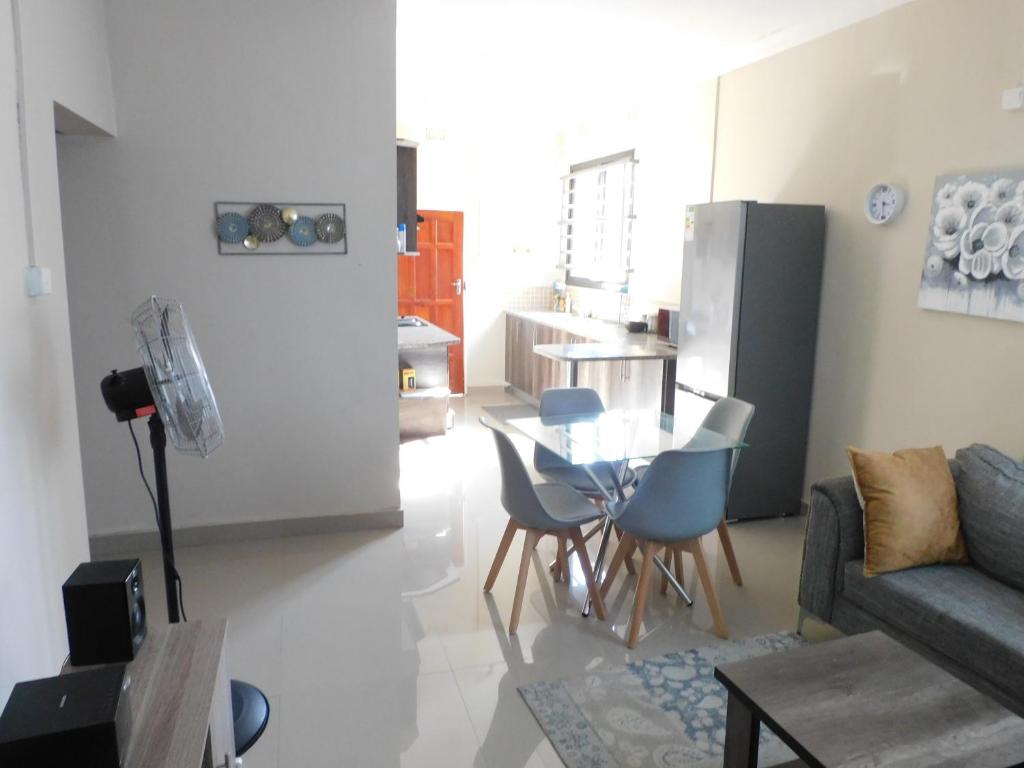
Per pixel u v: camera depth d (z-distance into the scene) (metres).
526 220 7.67
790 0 3.59
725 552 3.35
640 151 5.91
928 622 2.37
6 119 1.96
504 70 5.14
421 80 5.47
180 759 1.24
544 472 3.72
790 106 4.19
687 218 4.24
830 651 2.04
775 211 3.86
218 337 3.57
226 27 3.34
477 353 7.78
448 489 4.70
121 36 3.21
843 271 3.88
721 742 2.29
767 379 4.04
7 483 1.85
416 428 5.75
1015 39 2.95
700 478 2.73
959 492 2.74
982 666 2.20
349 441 3.86
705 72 4.95
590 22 4.00
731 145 4.75
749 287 3.89
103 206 3.33
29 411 2.02
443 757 2.22
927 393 3.44
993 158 3.06
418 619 3.04
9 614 1.83
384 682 2.60
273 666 2.69
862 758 1.63
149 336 2.04
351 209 3.63
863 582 2.62
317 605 3.14
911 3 3.39
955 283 3.22
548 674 2.65
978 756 1.65
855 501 2.74
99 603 1.49
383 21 3.52
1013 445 3.04
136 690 1.44
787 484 4.22
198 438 2.14
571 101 6.25
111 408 2.16
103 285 3.39
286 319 3.64
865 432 3.81
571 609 3.15
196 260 3.48
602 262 6.77
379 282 3.74
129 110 3.28
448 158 7.32
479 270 7.61
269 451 3.74
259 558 3.59
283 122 3.48
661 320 5.47
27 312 2.04
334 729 2.34
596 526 3.66
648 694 2.53
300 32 3.43
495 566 3.25
